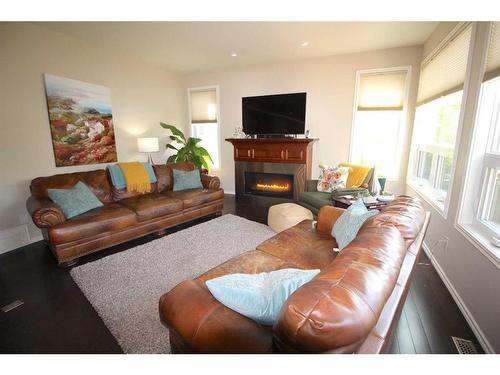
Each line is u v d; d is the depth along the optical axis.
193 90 5.18
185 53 3.89
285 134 4.36
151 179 3.64
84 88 3.46
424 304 1.81
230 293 0.96
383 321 0.82
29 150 2.95
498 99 1.66
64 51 3.20
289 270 1.09
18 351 1.44
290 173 4.38
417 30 2.97
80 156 3.49
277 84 4.45
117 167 3.40
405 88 3.66
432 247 2.44
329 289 0.69
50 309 1.78
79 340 1.51
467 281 1.70
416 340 1.49
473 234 1.66
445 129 2.71
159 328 1.58
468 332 1.55
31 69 2.91
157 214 3.02
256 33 3.10
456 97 2.42
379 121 3.99
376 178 3.36
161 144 4.89
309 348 0.62
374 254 0.90
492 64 1.58
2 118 2.71
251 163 4.67
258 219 3.70
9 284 2.09
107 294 1.92
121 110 4.05
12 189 2.82
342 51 3.77
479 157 1.77
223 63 4.44
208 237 2.98
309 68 4.18
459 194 1.91
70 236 2.33
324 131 4.27
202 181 4.00
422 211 1.57
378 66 3.75
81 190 2.77
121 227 2.70
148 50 3.75
